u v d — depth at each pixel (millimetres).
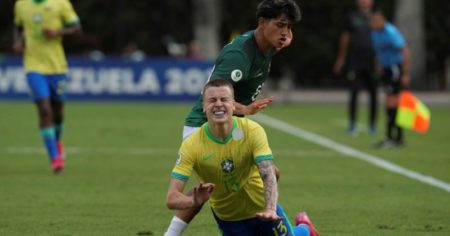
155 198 33000
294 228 23375
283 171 40594
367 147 51344
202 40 120062
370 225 27984
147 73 87375
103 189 35156
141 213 29938
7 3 140625
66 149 49562
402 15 121562
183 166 20953
